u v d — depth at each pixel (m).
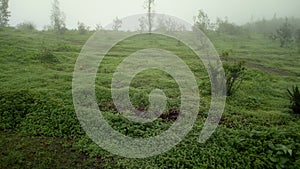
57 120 8.61
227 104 11.12
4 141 7.62
